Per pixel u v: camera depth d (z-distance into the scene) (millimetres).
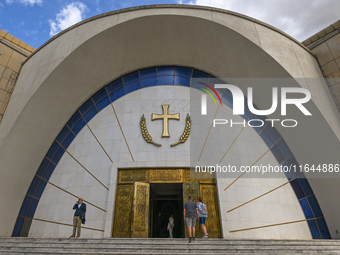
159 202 16484
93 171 11047
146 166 10828
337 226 9906
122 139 11562
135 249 5918
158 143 11336
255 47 11227
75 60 11852
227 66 12695
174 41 12766
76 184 10938
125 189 10562
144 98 12562
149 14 11758
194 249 5863
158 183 10766
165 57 13297
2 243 6594
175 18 11836
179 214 14656
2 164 10672
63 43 12172
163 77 13250
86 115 12625
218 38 12102
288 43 11828
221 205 9945
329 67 11648
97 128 12062
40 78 11445
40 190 11305
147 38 12586
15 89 12406
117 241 6535
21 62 13297
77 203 8883
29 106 11086
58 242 6445
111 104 12594
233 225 9703
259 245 6199
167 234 15609
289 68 10812
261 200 10359
